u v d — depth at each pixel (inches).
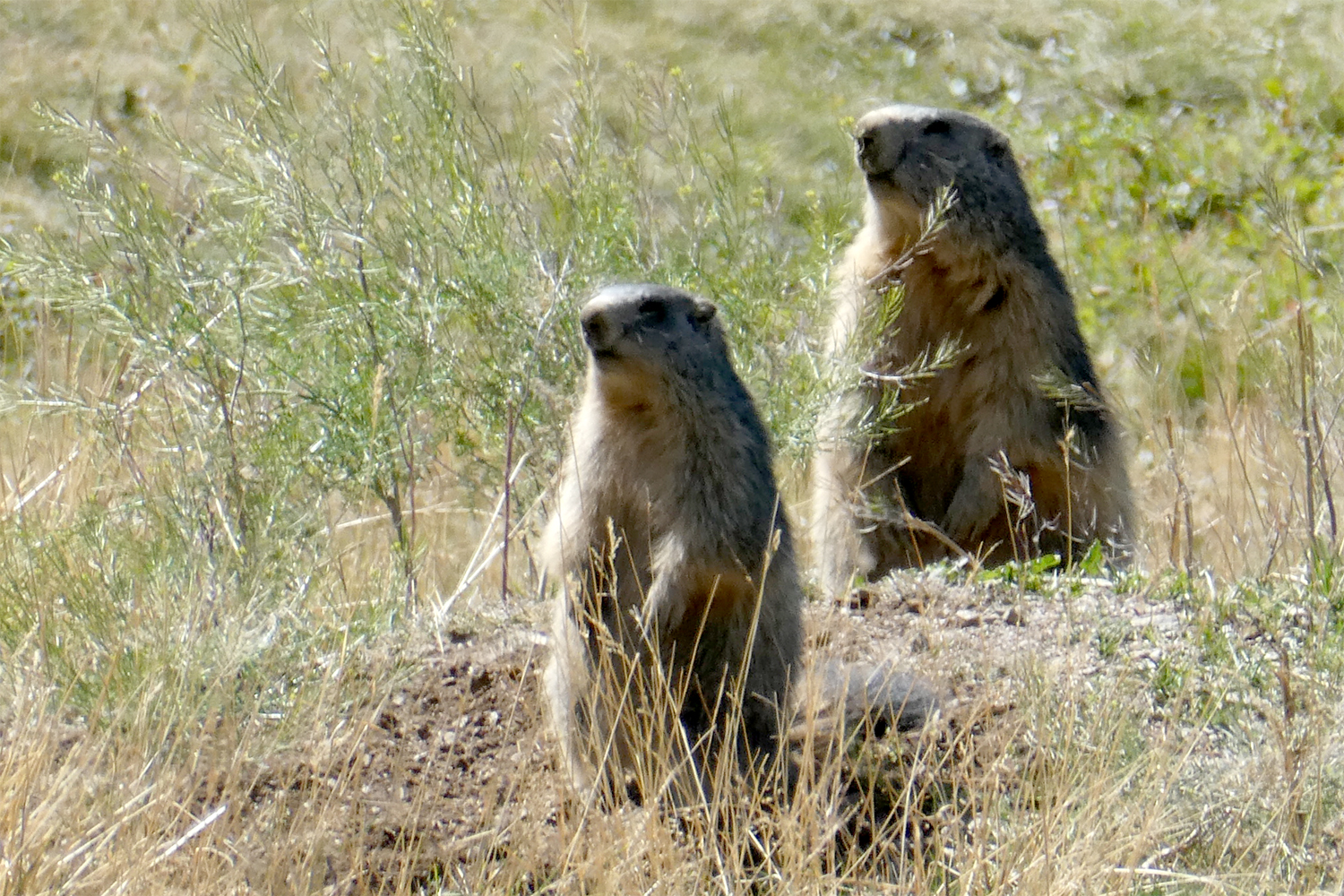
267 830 286.5
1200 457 591.5
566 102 545.0
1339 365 446.0
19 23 941.8
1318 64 992.2
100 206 424.5
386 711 339.6
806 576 461.1
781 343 461.7
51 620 331.9
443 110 453.7
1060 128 935.7
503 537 440.5
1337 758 301.7
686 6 980.6
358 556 453.4
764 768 323.6
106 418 425.4
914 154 436.1
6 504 434.3
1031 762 310.7
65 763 275.7
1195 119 942.4
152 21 943.7
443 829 305.9
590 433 342.0
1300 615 363.3
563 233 451.8
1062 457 438.6
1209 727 322.7
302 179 440.1
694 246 476.1
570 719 320.5
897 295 432.8
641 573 340.2
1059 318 446.6
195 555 343.0
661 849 287.3
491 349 435.5
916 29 1026.7
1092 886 266.4
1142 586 389.7
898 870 300.2
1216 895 275.9
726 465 331.3
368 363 430.0
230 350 428.8
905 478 456.8
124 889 254.5
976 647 356.8
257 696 311.6
